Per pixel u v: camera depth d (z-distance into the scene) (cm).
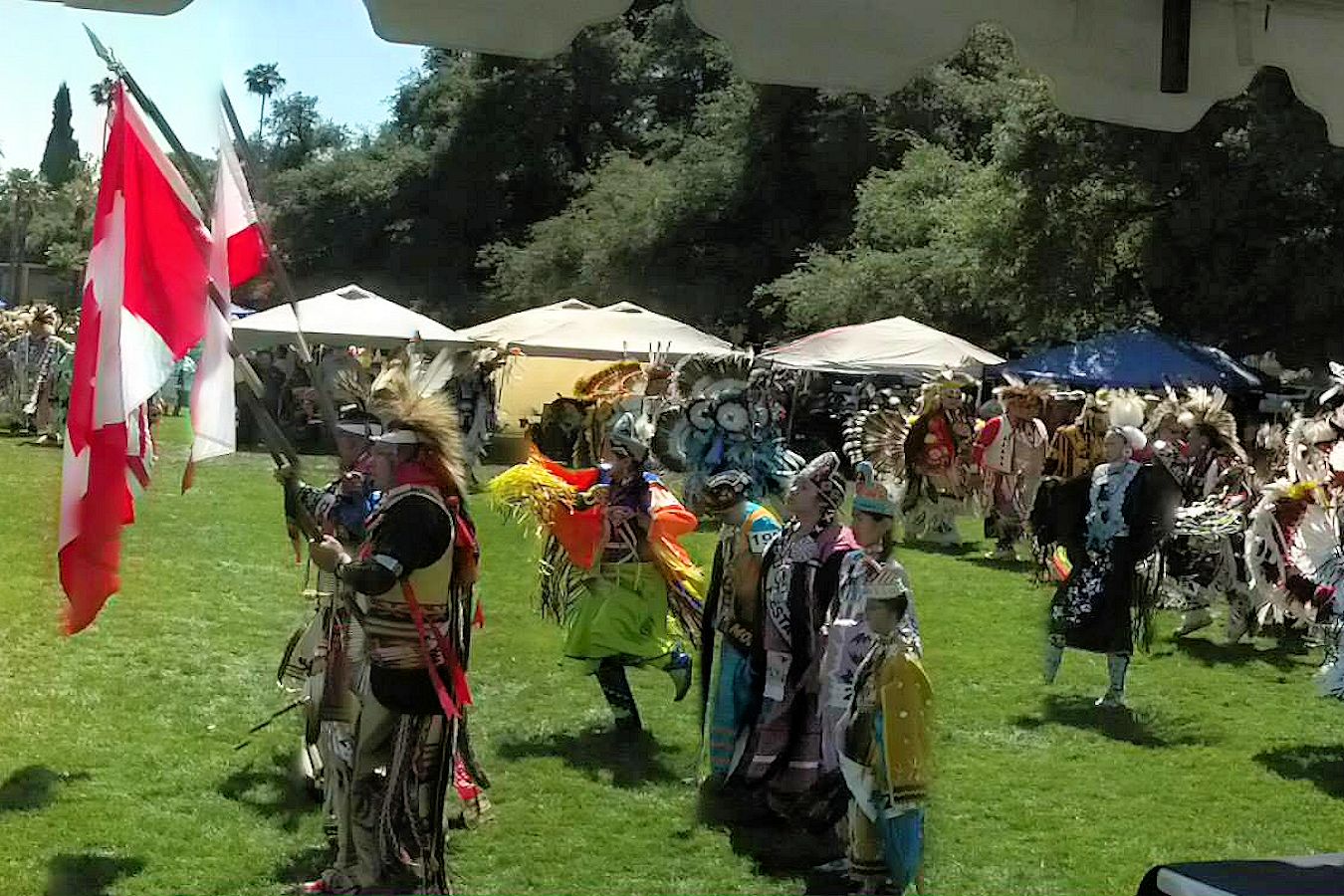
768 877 530
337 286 4922
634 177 4231
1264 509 761
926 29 364
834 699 548
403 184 4856
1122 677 818
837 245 3788
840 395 2706
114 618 916
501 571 1210
